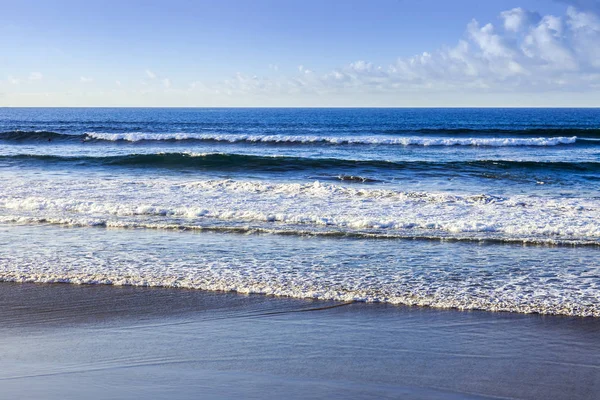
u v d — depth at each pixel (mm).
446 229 11836
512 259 9555
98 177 19859
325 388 5000
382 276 8562
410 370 5391
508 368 5449
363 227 12031
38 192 15953
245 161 23891
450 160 26250
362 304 7359
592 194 16906
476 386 5066
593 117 102875
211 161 23906
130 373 5301
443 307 7230
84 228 11945
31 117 102250
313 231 11578
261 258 9602
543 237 11125
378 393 4914
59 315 6977
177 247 10328
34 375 5250
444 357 5703
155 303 7402
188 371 5352
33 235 11266
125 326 6598
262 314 6996
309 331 6426
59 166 23094
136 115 121688
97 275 8586
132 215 13250
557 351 5863
